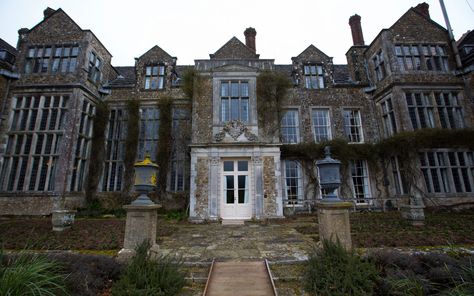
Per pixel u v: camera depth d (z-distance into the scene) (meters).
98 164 12.19
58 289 2.90
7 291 2.44
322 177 4.81
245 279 3.76
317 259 3.61
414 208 7.17
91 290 3.13
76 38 12.07
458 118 11.31
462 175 10.62
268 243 5.73
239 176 10.06
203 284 3.75
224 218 9.63
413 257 3.75
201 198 9.56
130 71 16.19
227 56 12.78
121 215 10.70
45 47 11.98
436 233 6.00
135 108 12.82
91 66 12.55
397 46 12.14
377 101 12.89
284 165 12.05
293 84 13.15
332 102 13.12
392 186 11.41
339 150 11.83
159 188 11.99
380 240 5.37
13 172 10.67
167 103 12.77
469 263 3.34
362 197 11.94
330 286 3.16
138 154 12.71
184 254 4.88
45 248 5.18
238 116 10.61
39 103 11.16
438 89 11.50
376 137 12.69
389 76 11.84
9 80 11.42
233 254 4.86
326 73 13.62
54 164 10.66
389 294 3.07
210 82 11.03
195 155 9.97
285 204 11.55
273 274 3.89
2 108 11.04
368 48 13.76
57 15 12.41
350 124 13.08
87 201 11.73
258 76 11.05
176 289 3.26
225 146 10.01
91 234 6.50
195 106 10.67
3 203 10.06
